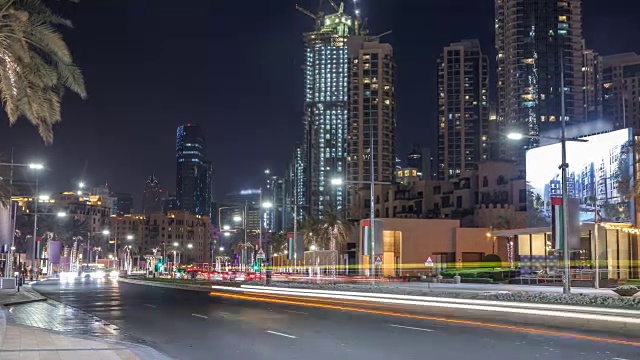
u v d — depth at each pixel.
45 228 120.19
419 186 136.62
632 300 29.39
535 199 73.94
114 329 22.28
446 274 78.38
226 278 88.75
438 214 131.75
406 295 39.03
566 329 21.45
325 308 32.50
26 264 116.88
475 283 67.81
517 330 21.06
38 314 29.11
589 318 25.98
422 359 14.66
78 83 21.42
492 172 119.56
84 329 22.20
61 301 39.88
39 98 21.52
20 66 20.31
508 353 15.52
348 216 155.88
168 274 130.88
